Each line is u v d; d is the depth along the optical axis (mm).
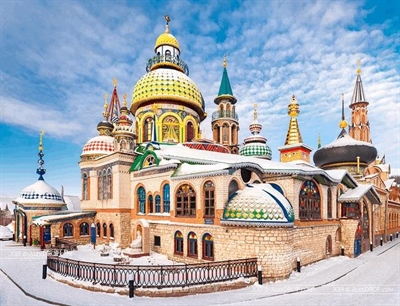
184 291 13469
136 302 12383
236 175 18859
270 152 40500
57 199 32250
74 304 12102
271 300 13000
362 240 26484
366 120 49781
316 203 22922
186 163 22297
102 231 28266
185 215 20750
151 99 31406
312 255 21375
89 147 32188
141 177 25781
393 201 39594
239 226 16766
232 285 14492
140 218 25406
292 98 37562
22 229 30625
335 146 35531
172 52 36062
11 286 15086
